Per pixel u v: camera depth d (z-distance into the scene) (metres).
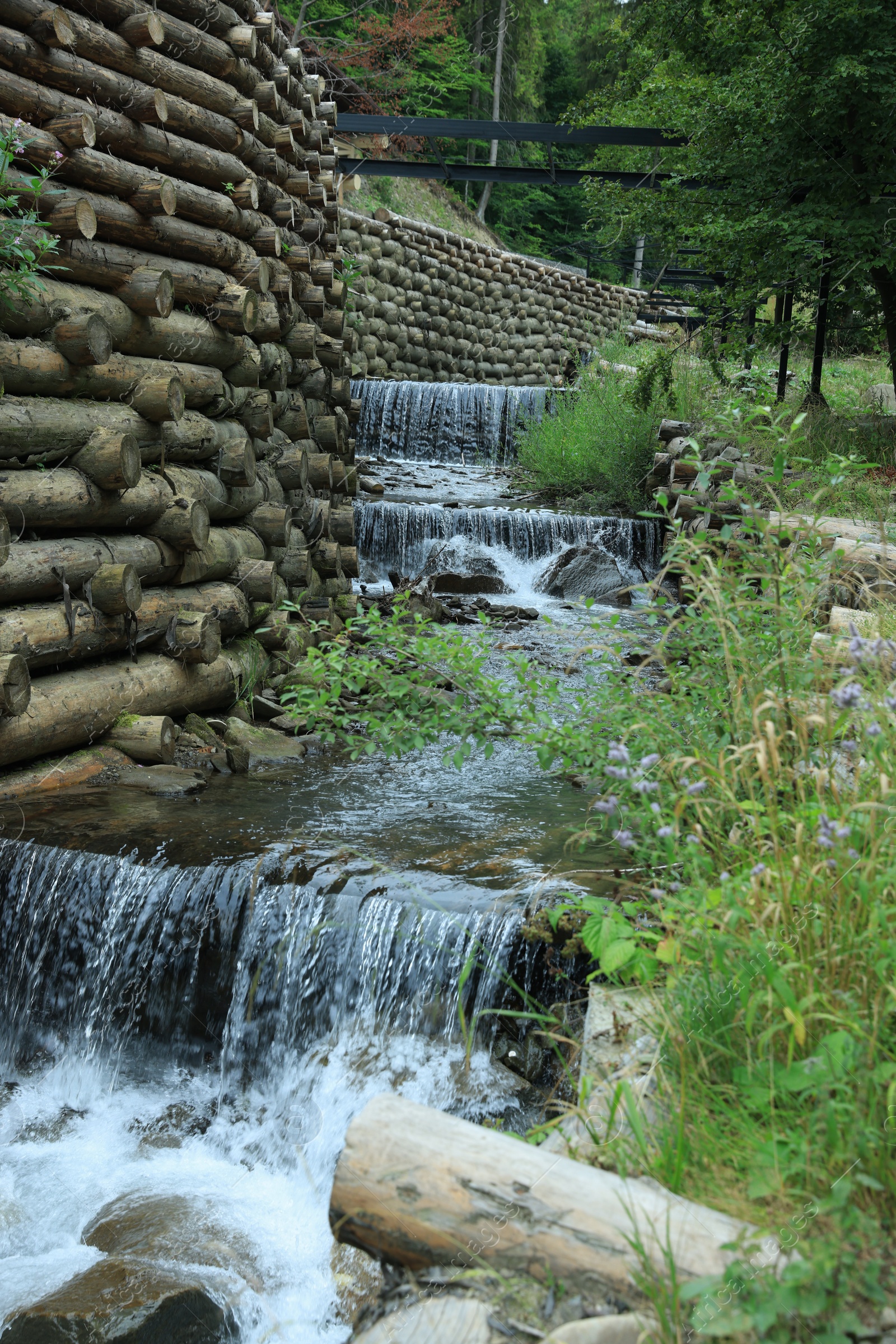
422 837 4.36
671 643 4.02
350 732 6.16
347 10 23.69
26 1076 3.98
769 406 4.61
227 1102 3.74
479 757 5.79
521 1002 3.43
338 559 8.12
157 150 5.97
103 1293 2.74
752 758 2.83
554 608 10.11
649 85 11.84
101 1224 3.14
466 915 3.57
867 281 10.91
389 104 23.61
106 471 4.99
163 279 5.52
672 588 10.12
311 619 7.54
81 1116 3.76
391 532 11.37
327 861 4.02
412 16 22.64
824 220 10.00
